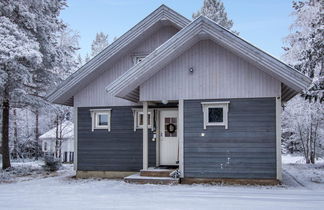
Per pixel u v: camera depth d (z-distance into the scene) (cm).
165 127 1373
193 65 1186
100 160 1405
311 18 1772
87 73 1374
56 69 1997
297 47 1830
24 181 1311
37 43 1517
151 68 1162
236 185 1102
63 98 1453
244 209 720
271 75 1122
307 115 2033
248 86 1141
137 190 1012
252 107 1135
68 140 2947
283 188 1034
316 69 1606
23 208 749
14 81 1553
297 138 2380
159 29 1416
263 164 1114
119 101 1415
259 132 1123
